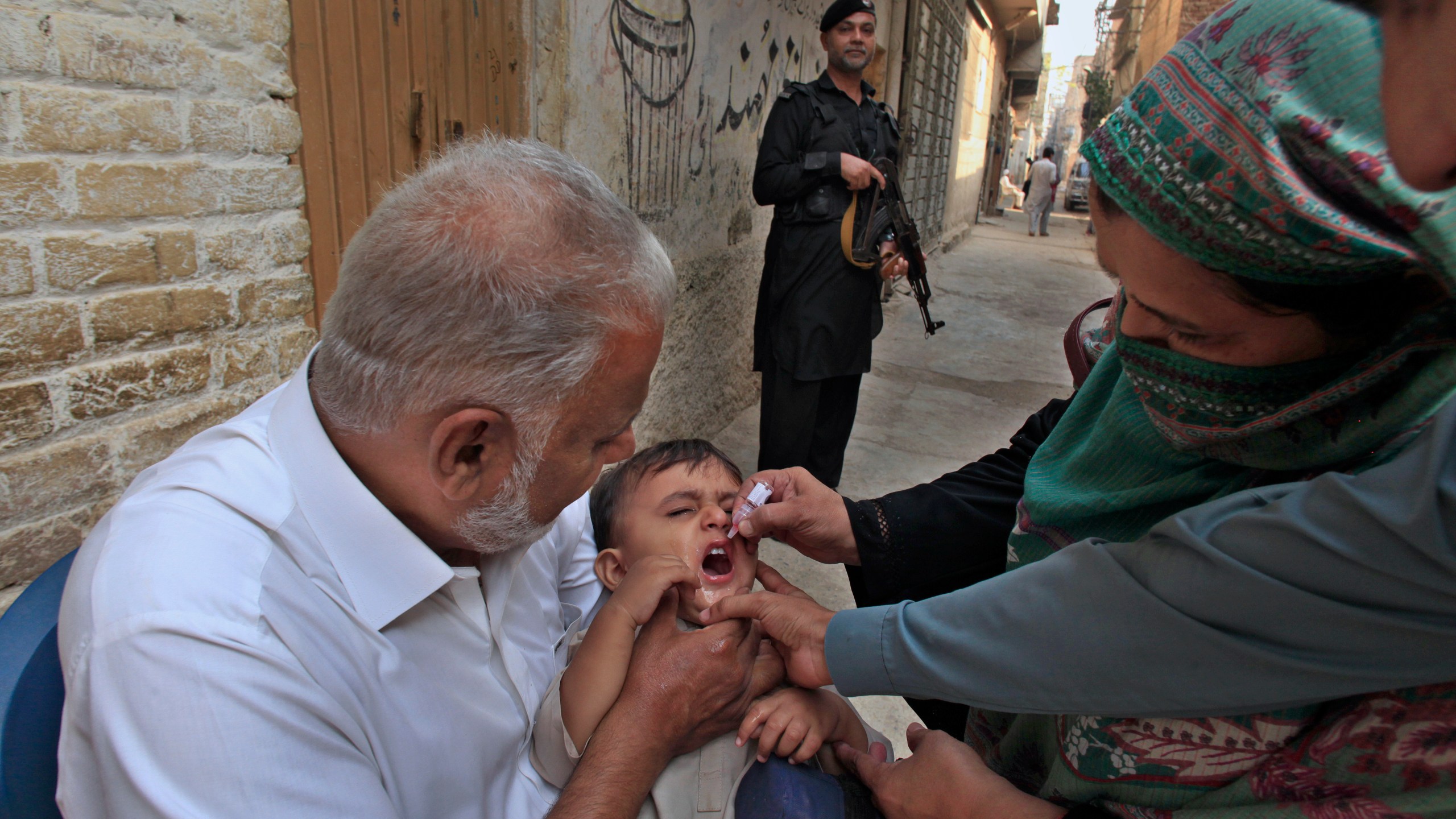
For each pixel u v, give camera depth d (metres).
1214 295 0.67
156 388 1.69
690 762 1.22
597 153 2.92
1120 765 0.85
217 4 1.67
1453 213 0.51
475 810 1.03
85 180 1.50
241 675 0.75
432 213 0.82
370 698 0.90
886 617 1.01
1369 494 0.62
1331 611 0.65
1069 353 1.41
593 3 2.74
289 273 1.94
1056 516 1.04
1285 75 0.58
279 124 1.84
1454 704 0.63
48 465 1.54
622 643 1.15
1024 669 0.86
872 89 3.55
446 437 0.86
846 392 3.53
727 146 3.96
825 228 3.15
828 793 1.22
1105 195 0.71
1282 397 0.73
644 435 3.56
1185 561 0.75
